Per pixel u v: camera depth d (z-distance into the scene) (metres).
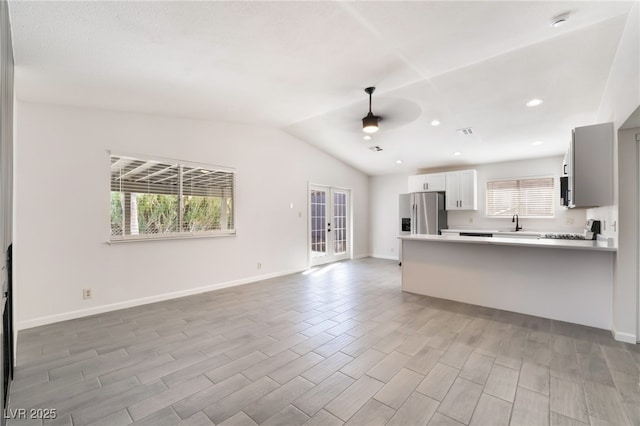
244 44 2.37
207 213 4.59
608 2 2.05
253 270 5.18
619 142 2.72
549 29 2.33
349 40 2.39
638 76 2.07
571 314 3.26
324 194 6.86
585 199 3.05
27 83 2.74
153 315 3.49
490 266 3.78
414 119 4.37
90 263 3.50
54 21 1.89
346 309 3.70
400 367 2.32
